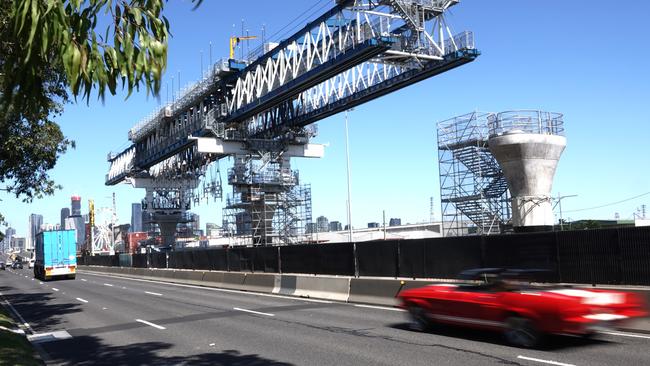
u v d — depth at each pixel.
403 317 15.12
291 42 45.72
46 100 5.15
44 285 37.88
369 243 21.77
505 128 37.19
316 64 45.00
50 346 12.77
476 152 39.59
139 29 4.79
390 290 18.33
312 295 22.14
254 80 51.78
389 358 9.69
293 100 56.47
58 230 46.09
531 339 10.00
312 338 12.12
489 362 9.07
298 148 62.72
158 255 46.47
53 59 4.84
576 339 10.86
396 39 36.38
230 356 10.46
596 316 9.48
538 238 15.54
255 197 60.16
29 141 21.09
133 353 11.28
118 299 24.39
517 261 16.06
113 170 102.38
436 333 12.17
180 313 18.00
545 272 10.95
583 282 14.43
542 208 36.00
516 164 36.31
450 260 18.11
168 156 75.25
